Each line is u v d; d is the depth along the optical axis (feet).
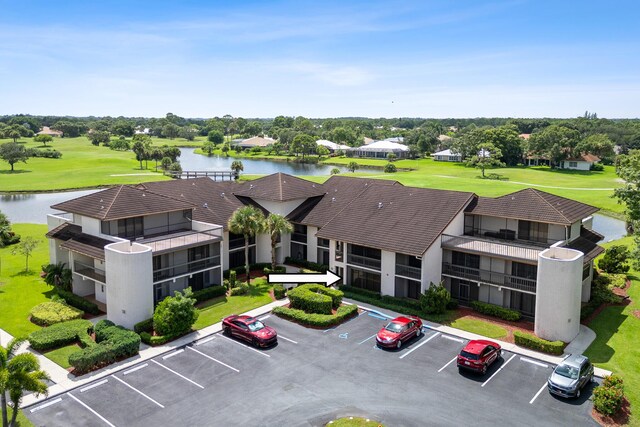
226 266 143.23
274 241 140.77
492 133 486.79
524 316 115.96
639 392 81.71
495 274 118.52
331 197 161.17
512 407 77.46
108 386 82.74
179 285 124.98
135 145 464.24
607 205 264.31
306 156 575.79
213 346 98.94
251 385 83.61
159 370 88.63
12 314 113.50
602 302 121.80
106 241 117.50
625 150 590.55
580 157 456.04
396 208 138.72
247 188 166.30
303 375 87.30
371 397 80.12
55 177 366.02
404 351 97.55
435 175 383.86
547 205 121.29
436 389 82.84
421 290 120.37
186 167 473.67
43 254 164.45
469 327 109.70
